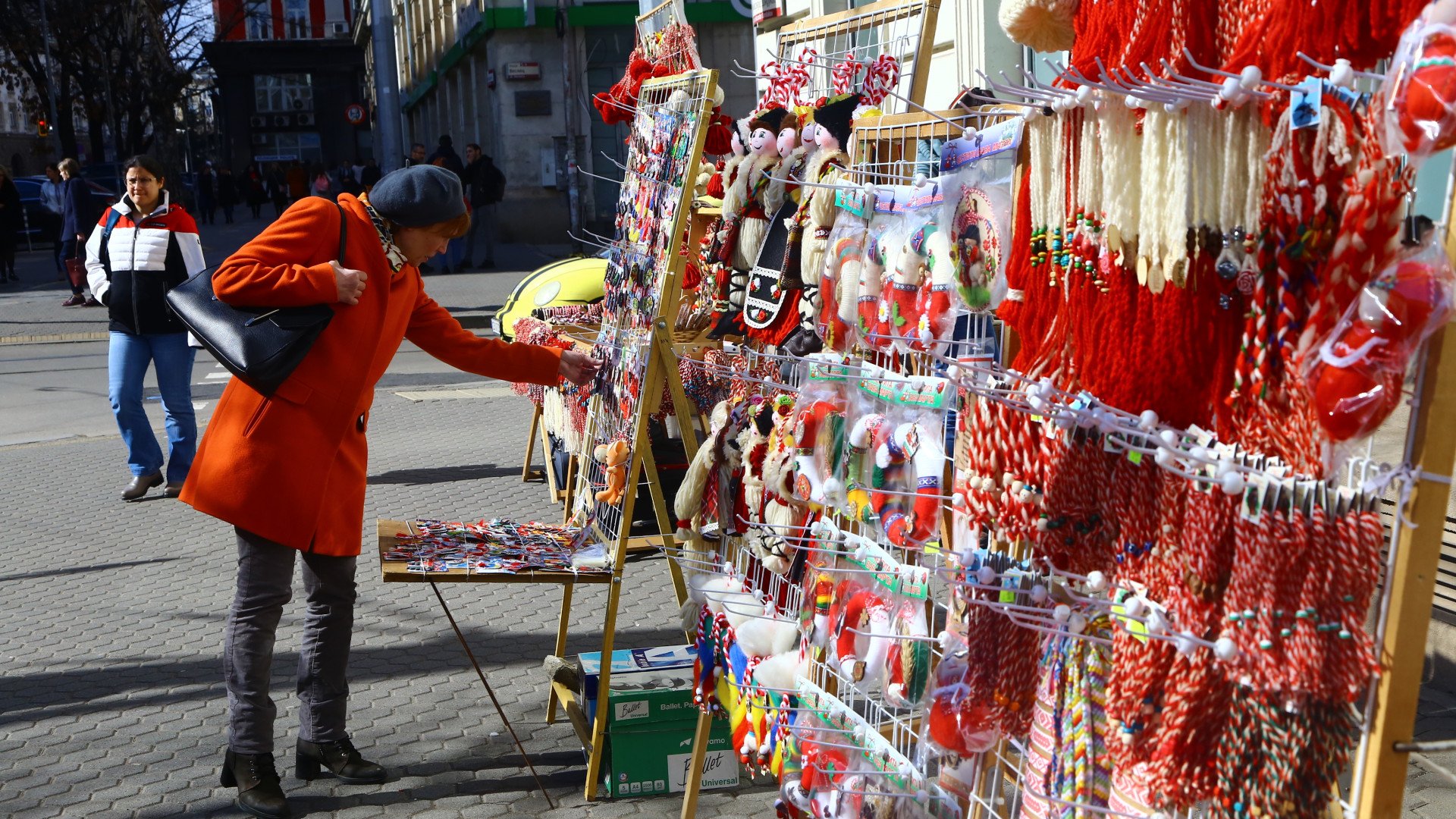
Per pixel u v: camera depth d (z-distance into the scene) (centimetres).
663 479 560
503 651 458
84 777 354
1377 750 142
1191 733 153
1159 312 156
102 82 4284
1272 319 144
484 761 361
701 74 331
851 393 250
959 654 213
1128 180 159
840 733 244
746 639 281
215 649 467
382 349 331
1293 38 138
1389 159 132
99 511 704
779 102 342
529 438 805
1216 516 149
